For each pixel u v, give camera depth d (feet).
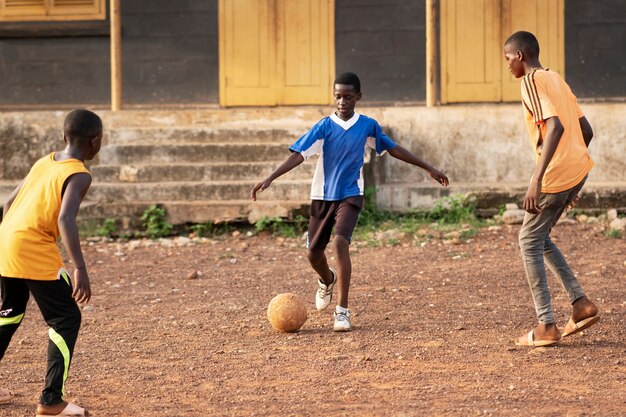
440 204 45.96
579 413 17.95
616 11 59.26
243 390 20.15
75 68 62.44
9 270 18.02
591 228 41.98
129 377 21.45
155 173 46.98
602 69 59.52
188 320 27.55
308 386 20.29
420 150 48.65
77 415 18.37
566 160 22.12
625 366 21.27
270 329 26.00
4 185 47.01
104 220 44.60
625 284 30.71
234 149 48.08
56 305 18.34
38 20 62.18
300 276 34.22
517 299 28.96
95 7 61.87
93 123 18.49
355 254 38.32
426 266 35.17
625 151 47.44
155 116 50.78
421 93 60.64
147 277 34.94
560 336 22.97
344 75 25.45
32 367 22.71
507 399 18.95
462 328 25.34
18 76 62.69
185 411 18.80
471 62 60.13
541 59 59.88
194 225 44.50
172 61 61.82
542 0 59.57
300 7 60.95
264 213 44.01
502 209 45.70
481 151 48.32
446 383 20.21
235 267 36.50
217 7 61.41
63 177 17.84
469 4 59.98
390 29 60.49
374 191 45.91
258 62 61.41
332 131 25.30
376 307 28.40
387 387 20.04
